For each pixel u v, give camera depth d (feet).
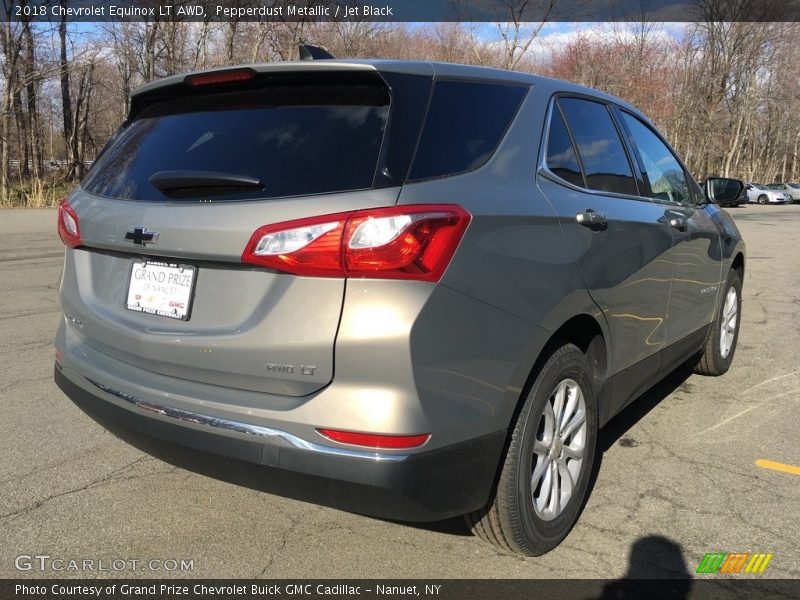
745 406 14.60
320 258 6.65
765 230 65.16
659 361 12.12
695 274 13.33
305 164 7.24
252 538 9.25
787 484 10.94
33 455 11.48
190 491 10.48
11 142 95.96
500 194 7.82
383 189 6.81
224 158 7.75
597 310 9.29
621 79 97.81
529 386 8.22
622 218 10.11
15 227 46.68
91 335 8.87
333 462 6.73
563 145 9.63
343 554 8.91
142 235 7.86
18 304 22.79
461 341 6.98
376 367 6.57
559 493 9.06
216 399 7.37
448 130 7.70
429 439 6.75
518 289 7.67
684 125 132.67
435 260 6.72
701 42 136.87
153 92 9.48
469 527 8.69
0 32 79.05
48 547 8.90
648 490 10.71
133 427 8.00
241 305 7.25
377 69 7.40
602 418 10.25
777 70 166.09
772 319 23.65
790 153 236.63
